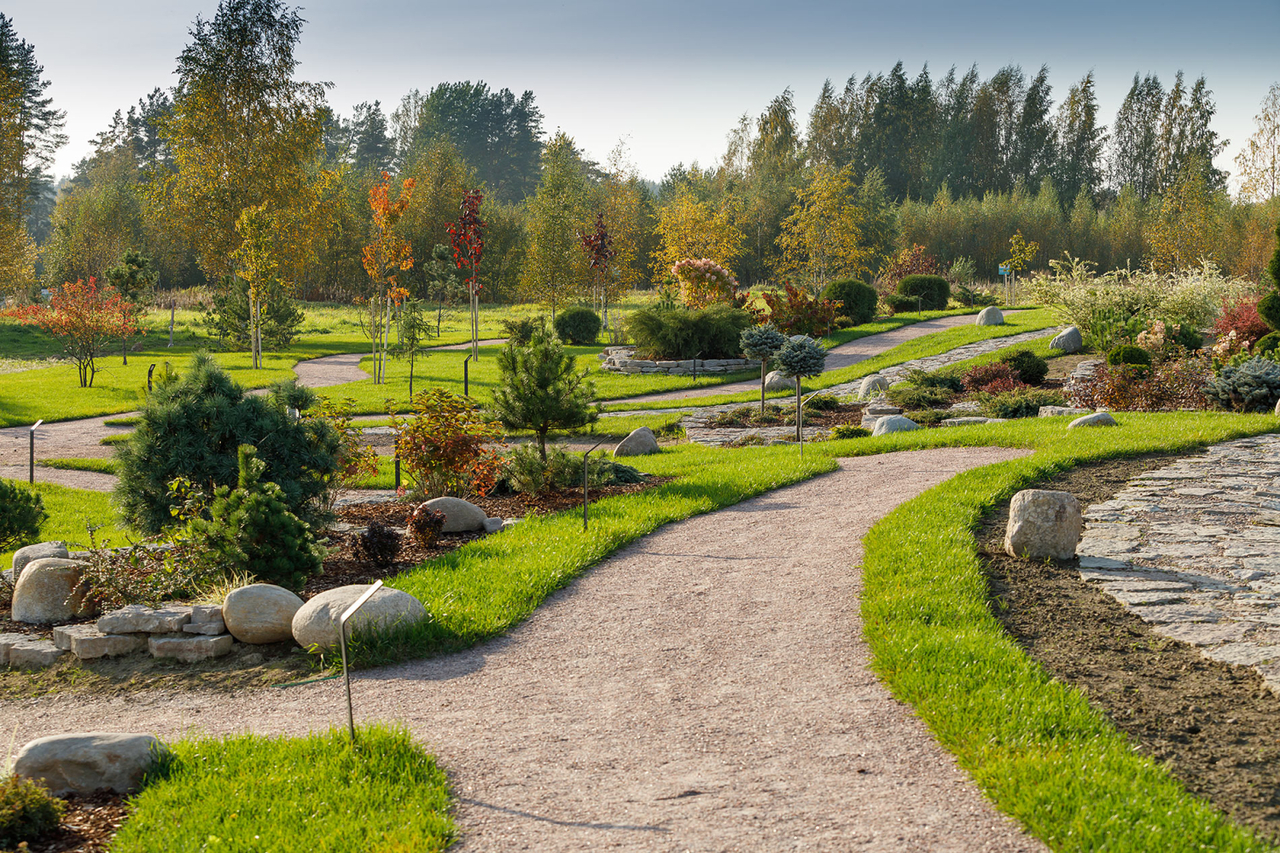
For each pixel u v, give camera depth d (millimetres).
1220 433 13820
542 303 53188
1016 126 98375
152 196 47719
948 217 79562
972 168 96375
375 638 6832
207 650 7031
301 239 48750
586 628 7191
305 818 4289
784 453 15477
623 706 5656
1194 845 3721
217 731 5621
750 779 4586
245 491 8172
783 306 33562
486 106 121438
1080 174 94562
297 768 4777
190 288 67000
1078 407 19656
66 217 71812
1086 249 79688
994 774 4426
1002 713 5055
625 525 10109
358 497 13758
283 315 41031
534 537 9766
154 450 9703
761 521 10500
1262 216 64812
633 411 24484
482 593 7809
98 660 7152
